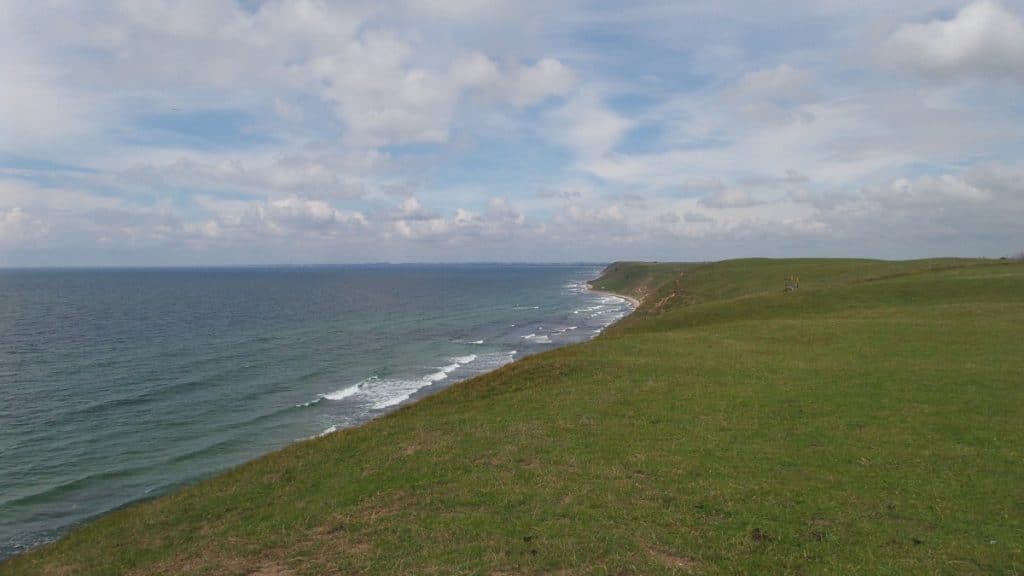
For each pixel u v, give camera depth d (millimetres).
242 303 148625
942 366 23172
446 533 11344
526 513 12055
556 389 24094
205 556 11695
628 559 10000
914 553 9984
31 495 29172
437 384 52750
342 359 66438
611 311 123562
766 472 13766
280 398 48125
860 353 26922
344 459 17703
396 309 132375
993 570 9430
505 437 17562
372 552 10812
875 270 72688
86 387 51938
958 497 12039
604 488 13180
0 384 52844
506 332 89938
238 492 16312
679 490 12922
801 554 10070
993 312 35031
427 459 16141
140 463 33469
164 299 162125
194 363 63656
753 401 19922
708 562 9922
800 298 48656
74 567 13055
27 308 130500
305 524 12570
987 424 16328
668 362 27359
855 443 15414
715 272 106812
